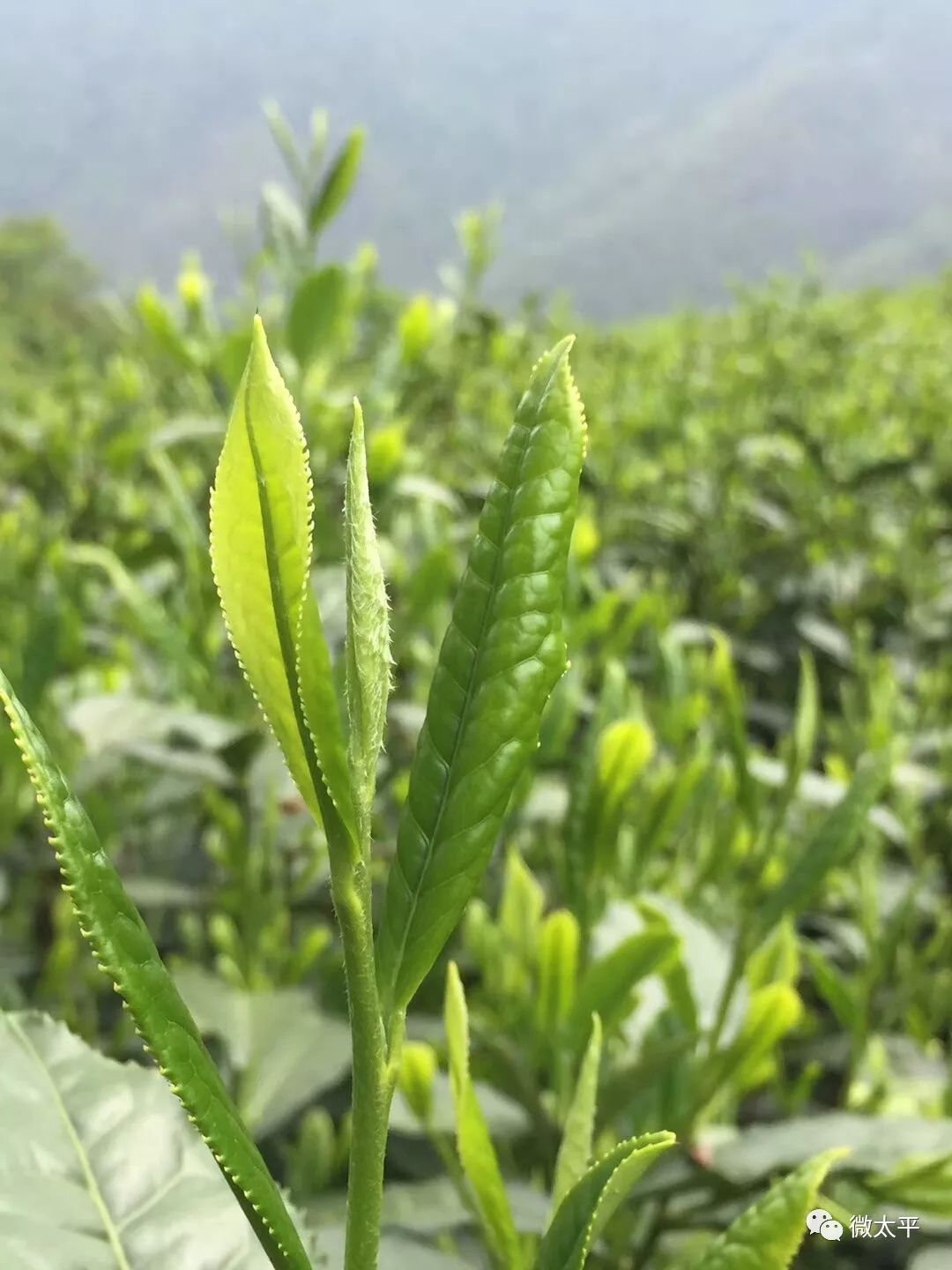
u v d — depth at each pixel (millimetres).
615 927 354
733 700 277
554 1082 296
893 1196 257
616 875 386
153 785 567
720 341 1460
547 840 496
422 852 117
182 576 665
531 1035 310
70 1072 188
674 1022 323
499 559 116
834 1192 291
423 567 491
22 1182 171
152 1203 173
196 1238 170
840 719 772
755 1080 304
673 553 907
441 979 421
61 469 769
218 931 472
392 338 690
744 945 272
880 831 538
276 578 100
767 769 424
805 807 537
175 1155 180
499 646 115
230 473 100
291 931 537
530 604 115
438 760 117
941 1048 444
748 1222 133
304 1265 109
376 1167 114
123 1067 191
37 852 512
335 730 103
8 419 896
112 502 789
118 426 844
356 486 105
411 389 762
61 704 557
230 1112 108
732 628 876
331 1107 448
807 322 1383
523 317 1135
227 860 490
